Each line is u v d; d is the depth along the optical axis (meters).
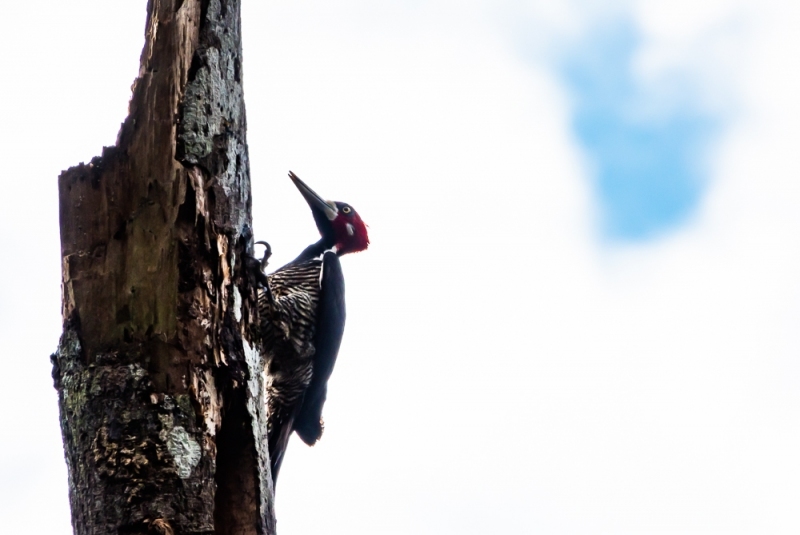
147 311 9.24
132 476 8.47
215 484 9.17
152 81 10.19
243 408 9.46
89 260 9.43
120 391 8.83
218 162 10.23
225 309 9.64
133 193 9.69
